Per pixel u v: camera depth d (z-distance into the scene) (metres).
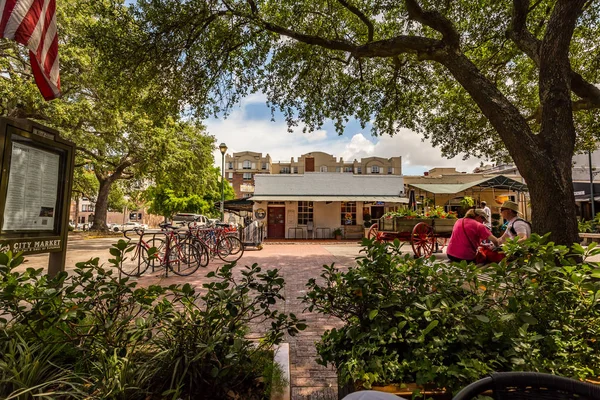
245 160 73.62
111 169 24.03
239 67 8.90
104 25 7.36
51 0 3.62
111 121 16.06
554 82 4.30
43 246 3.04
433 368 1.66
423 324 2.02
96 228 25.09
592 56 9.02
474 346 1.83
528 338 1.78
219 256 10.57
